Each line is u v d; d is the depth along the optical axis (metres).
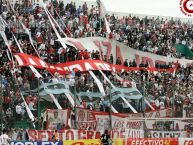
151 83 41.44
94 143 35.62
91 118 37.41
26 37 47.88
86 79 41.88
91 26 54.69
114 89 39.38
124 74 46.47
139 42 55.22
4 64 42.50
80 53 47.16
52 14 53.19
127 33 55.81
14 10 50.81
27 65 43.03
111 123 37.56
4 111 35.56
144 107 39.56
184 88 44.09
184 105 40.97
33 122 36.16
